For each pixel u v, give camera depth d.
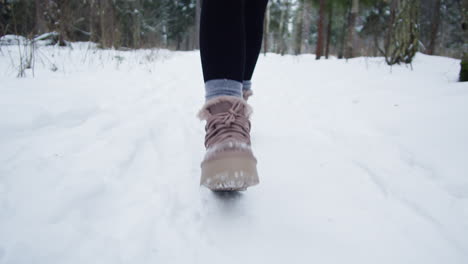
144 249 0.54
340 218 0.68
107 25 5.50
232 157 0.61
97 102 1.46
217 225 0.63
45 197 0.64
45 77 1.93
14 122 1.01
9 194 0.64
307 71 3.81
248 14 0.98
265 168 0.94
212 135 0.69
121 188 0.75
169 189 0.77
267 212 0.69
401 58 3.63
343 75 3.10
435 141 1.07
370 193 0.80
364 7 8.38
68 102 1.31
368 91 2.03
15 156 0.82
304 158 1.02
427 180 0.87
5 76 1.84
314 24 17.25
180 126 1.33
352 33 6.47
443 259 0.55
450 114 1.25
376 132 1.25
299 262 0.53
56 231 0.56
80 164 0.82
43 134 1.00
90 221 0.61
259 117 1.55
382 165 0.97
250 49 1.01
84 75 2.23
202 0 0.80
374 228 0.64
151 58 4.60
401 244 0.59
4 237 0.53
